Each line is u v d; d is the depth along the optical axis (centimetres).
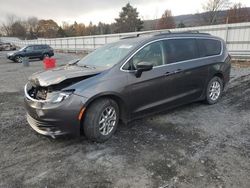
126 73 404
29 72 1345
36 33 10569
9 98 702
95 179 295
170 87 470
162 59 459
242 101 602
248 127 439
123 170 312
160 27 5672
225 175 297
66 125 353
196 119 483
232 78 873
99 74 384
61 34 8925
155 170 310
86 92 357
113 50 462
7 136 420
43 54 2367
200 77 529
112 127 399
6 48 4278
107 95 382
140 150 362
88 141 393
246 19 4300
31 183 290
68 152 361
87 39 3147
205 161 329
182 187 277
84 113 368
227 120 476
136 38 472
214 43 579
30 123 403
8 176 305
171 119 484
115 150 364
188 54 509
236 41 1498
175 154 348
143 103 433
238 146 368
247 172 303
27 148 376
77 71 395
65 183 289
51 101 351
